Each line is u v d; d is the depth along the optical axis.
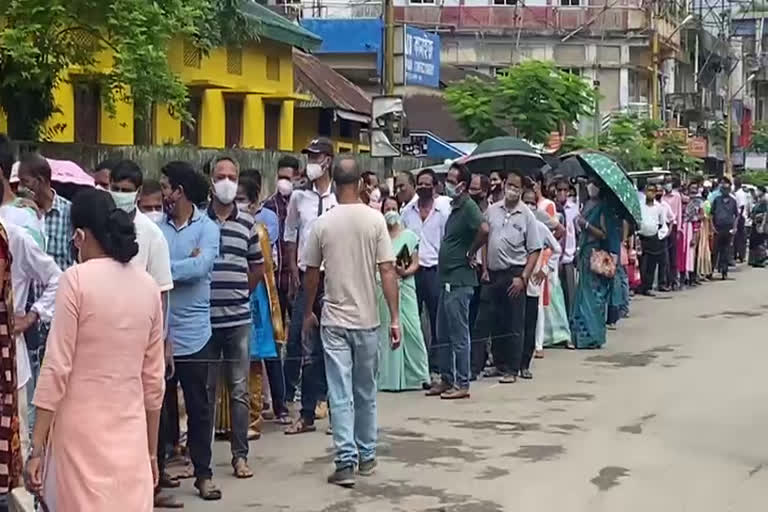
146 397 6.70
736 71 80.19
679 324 20.55
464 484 9.73
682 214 27.11
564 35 51.97
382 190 14.27
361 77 36.94
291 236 12.45
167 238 9.02
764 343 18.03
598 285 17.52
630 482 9.82
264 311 11.29
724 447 11.05
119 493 6.38
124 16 14.43
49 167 8.90
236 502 9.16
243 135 25.11
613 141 39.12
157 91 15.14
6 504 7.46
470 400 13.36
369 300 9.94
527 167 17.25
